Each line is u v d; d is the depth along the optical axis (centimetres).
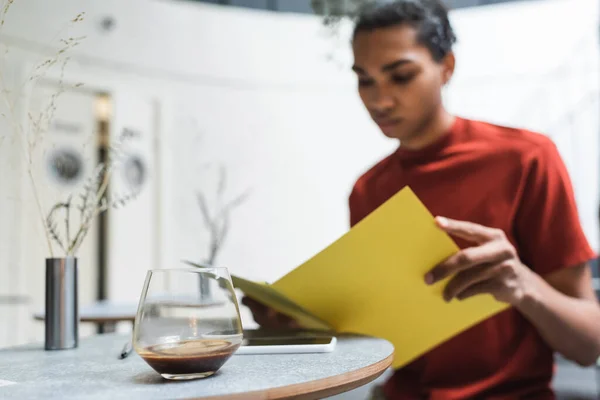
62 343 105
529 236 139
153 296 73
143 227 521
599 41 438
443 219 97
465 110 569
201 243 547
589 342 125
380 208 92
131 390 66
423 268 103
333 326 116
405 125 146
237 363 83
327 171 587
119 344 112
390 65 139
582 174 421
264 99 584
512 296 108
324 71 589
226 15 576
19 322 424
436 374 141
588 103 426
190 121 556
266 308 127
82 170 472
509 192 141
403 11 139
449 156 149
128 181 511
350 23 206
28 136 117
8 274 418
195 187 551
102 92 507
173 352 70
